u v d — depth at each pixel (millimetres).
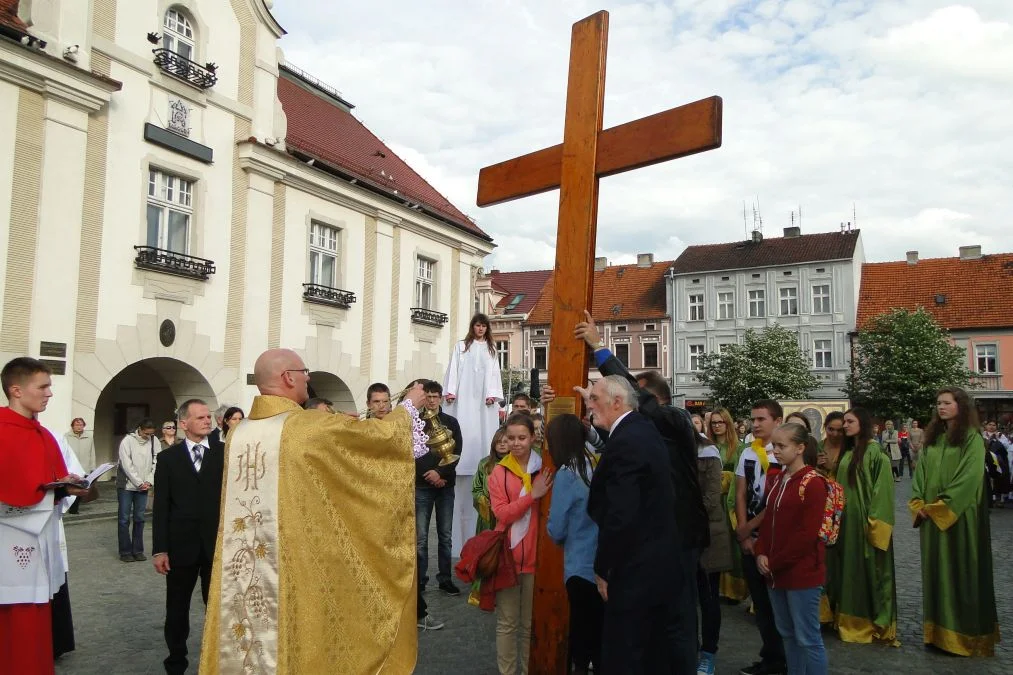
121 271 15344
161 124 16203
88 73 14328
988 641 6016
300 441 3783
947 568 6141
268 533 3707
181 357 16594
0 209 13195
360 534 3893
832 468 6992
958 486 6082
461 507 8305
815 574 4676
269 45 19234
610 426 4129
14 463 4555
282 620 3615
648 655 3699
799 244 45594
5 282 13258
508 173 5320
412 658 4066
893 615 6352
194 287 16922
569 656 4418
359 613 3797
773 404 6262
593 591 4266
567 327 4715
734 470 7836
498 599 5070
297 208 19766
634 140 4582
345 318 21266
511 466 5234
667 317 47312
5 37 13062
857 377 38281
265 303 18719
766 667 5480
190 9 16938
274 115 19297
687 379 46406
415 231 24062
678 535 3867
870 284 45125
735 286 45688
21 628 4551
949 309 41812
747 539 5582
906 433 30016
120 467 10008
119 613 7266
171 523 5207
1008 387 39625
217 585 3754
